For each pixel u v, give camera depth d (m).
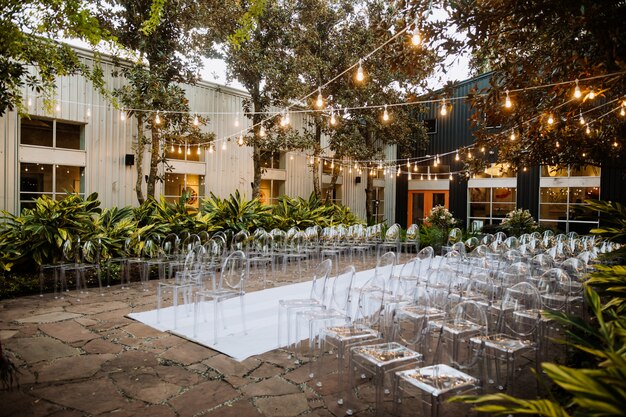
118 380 3.60
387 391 3.46
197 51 9.83
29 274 7.26
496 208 16.05
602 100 9.07
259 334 4.85
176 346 4.44
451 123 16.94
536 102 6.49
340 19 12.85
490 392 3.43
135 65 8.98
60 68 5.22
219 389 3.45
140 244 7.74
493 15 3.68
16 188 8.81
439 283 5.47
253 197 11.95
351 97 13.30
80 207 7.77
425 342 3.98
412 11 3.98
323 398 3.31
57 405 3.16
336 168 14.67
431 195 17.77
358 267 9.75
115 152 10.38
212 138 11.00
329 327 3.76
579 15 3.46
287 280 8.01
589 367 2.48
